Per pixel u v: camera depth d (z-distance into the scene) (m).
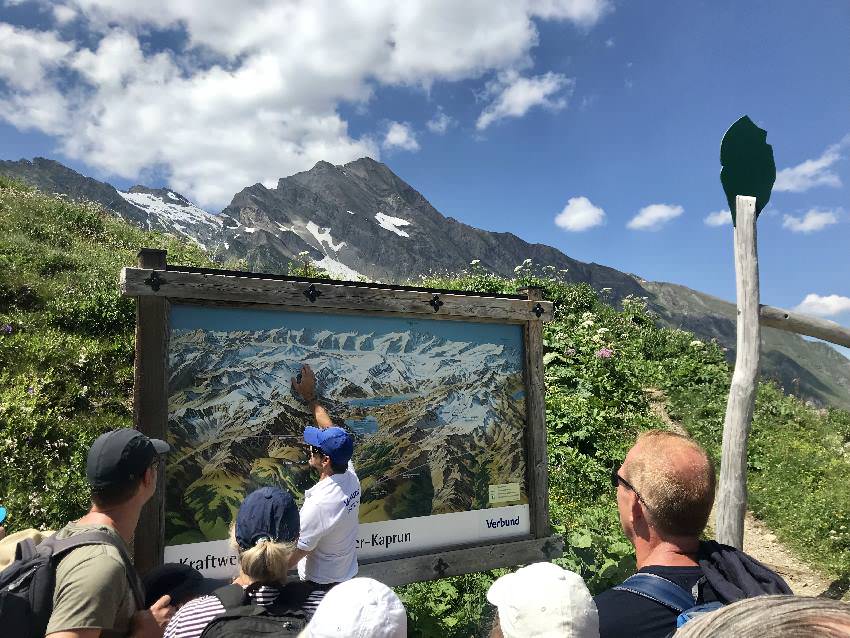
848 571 6.96
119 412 7.27
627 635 1.88
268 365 4.00
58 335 8.02
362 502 4.29
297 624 2.26
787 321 6.08
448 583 5.15
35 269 9.68
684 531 2.09
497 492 4.84
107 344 8.23
